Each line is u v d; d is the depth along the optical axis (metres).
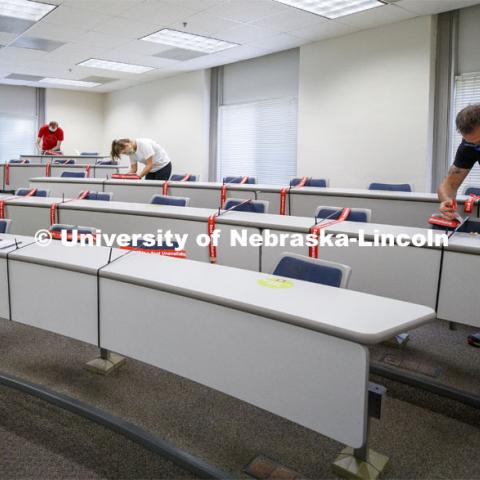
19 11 5.97
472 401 2.07
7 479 1.72
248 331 1.53
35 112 11.77
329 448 1.91
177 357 1.71
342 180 7.09
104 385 2.41
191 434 2.01
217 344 1.61
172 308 1.71
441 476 1.74
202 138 9.54
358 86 6.77
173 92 10.08
